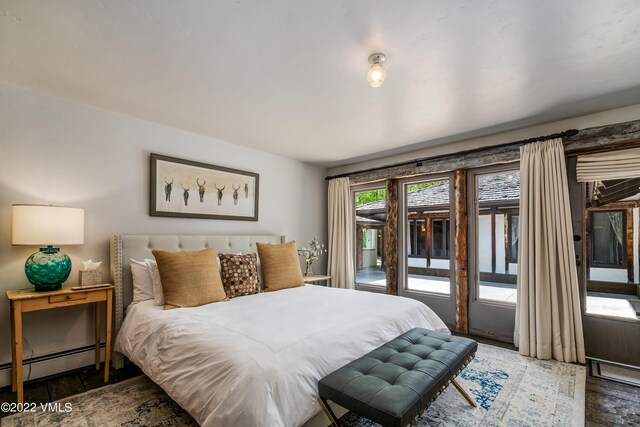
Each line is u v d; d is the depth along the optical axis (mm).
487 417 1985
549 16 1623
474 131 3479
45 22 1679
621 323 2832
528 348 3035
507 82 2354
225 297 2922
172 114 3039
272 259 3574
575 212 3045
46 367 2553
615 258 2906
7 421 1938
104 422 1926
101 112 2908
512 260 3582
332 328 2039
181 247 3301
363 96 2615
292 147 4172
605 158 2904
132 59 2072
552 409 2076
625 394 2277
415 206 4453
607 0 1505
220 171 3811
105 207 2910
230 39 1848
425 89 2480
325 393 1586
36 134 2557
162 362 1986
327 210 5328
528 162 3162
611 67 2127
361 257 5133
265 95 2609
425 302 4156
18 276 2449
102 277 2830
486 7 1562
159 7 1565
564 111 2898
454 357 1938
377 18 1653
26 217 2246
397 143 3955
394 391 1483
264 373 1488
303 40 1856
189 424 1906
